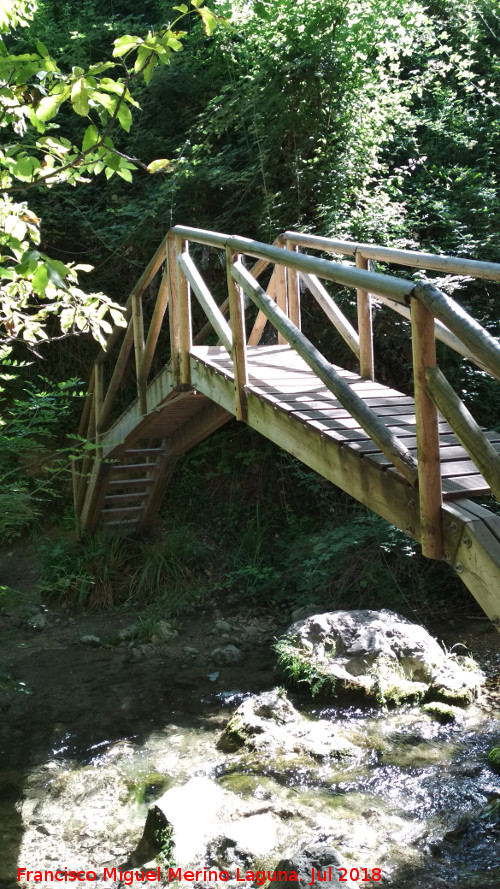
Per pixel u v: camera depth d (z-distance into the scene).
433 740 4.40
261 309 3.30
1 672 5.54
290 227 7.73
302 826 3.54
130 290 8.79
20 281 2.40
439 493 2.18
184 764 4.23
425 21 8.33
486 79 9.73
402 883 3.10
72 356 8.57
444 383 2.07
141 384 5.71
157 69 8.52
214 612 6.86
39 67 1.98
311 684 5.06
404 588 6.72
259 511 7.99
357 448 2.65
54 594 7.04
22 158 2.15
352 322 7.45
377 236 7.45
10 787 4.04
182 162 7.69
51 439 8.27
